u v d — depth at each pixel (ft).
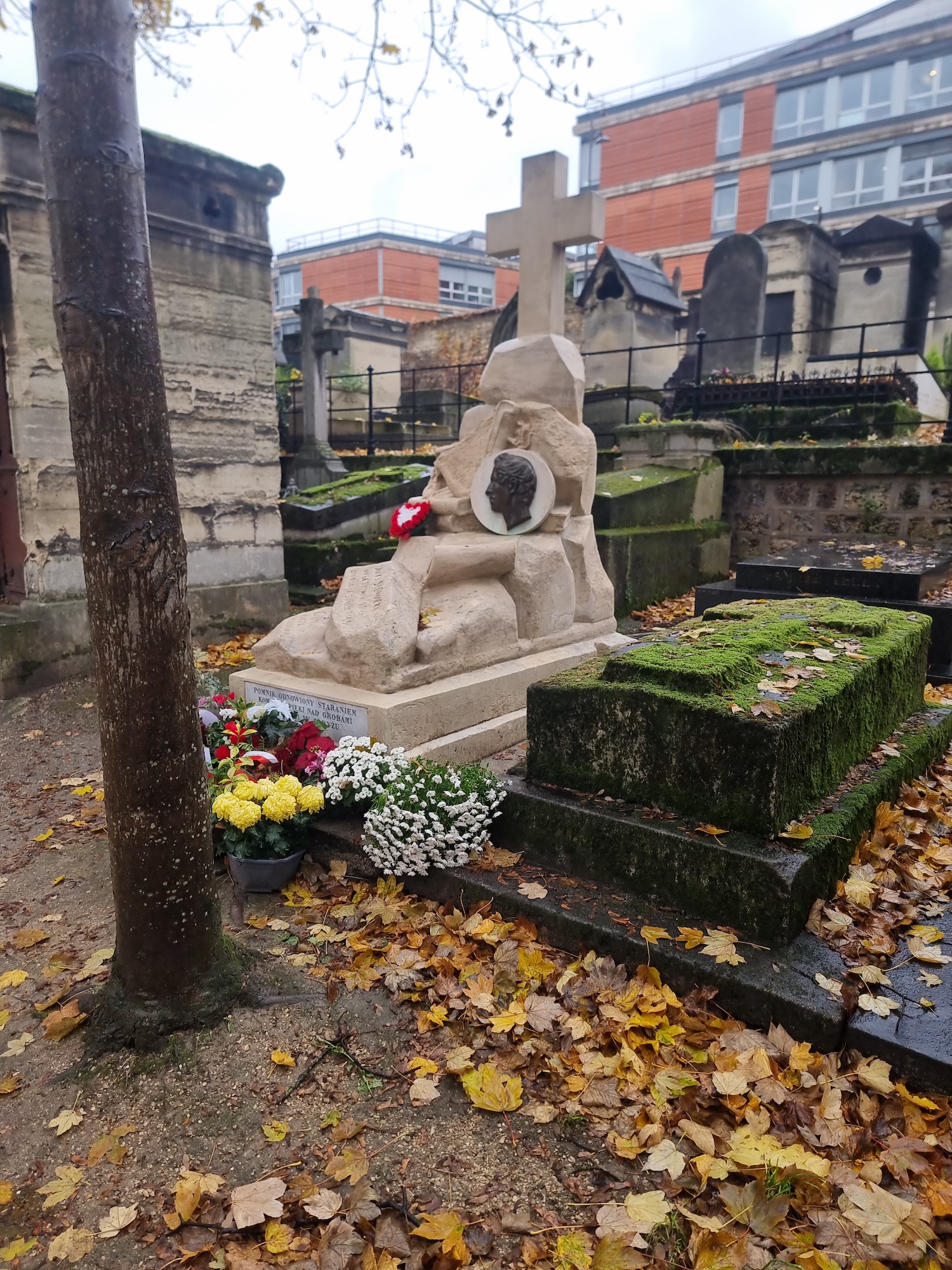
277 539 24.56
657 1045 7.68
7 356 18.24
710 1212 6.21
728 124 110.22
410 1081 7.74
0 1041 8.54
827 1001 7.52
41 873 11.94
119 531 7.11
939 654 17.93
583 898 9.47
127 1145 7.11
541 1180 6.63
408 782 10.69
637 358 45.98
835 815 9.54
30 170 17.65
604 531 23.67
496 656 14.58
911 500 26.25
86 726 17.26
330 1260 5.93
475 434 17.48
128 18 6.75
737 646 10.97
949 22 96.12
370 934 10.00
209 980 8.35
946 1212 5.91
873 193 102.89
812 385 36.68
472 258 137.59
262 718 12.96
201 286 21.85
